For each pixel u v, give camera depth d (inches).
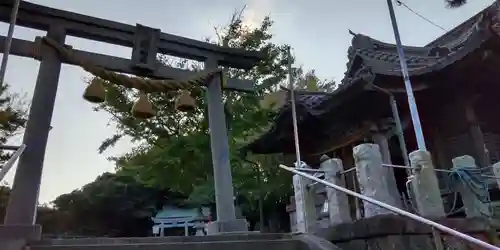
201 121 474.0
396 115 305.0
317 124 400.8
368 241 166.9
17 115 451.2
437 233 152.6
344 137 394.9
